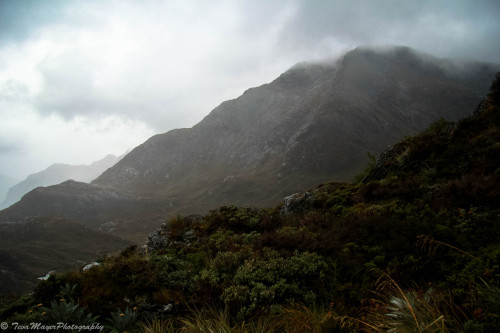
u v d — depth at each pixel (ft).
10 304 17.58
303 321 14.12
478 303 11.29
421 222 21.58
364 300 15.29
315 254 21.44
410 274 16.51
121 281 19.39
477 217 19.44
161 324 15.92
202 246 28.58
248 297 17.57
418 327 10.40
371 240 22.12
